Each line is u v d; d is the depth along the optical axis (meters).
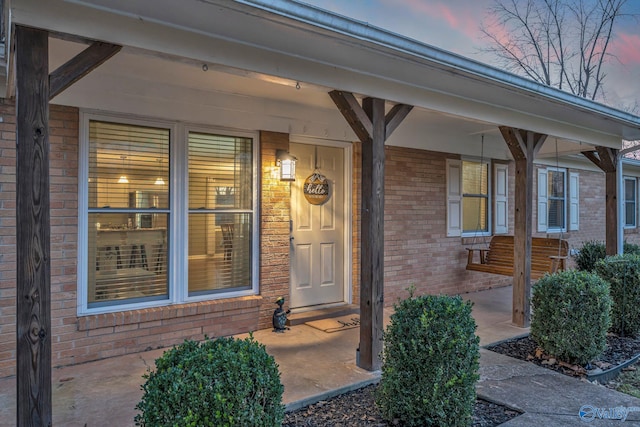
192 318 4.36
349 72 3.38
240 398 1.95
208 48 2.71
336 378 3.50
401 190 6.18
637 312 4.95
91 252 3.92
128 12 2.38
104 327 3.89
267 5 2.35
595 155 7.35
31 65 2.18
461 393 2.72
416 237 6.36
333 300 5.60
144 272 4.20
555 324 4.06
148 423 1.92
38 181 2.19
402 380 2.79
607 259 5.27
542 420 2.91
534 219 8.30
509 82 3.79
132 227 4.12
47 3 2.20
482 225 7.44
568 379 3.63
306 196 5.31
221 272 4.66
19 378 2.17
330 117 5.26
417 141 6.25
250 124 4.63
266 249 4.84
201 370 1.99
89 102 3.73
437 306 2.88
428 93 3.93
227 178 4.66
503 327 5.11
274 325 4.82
